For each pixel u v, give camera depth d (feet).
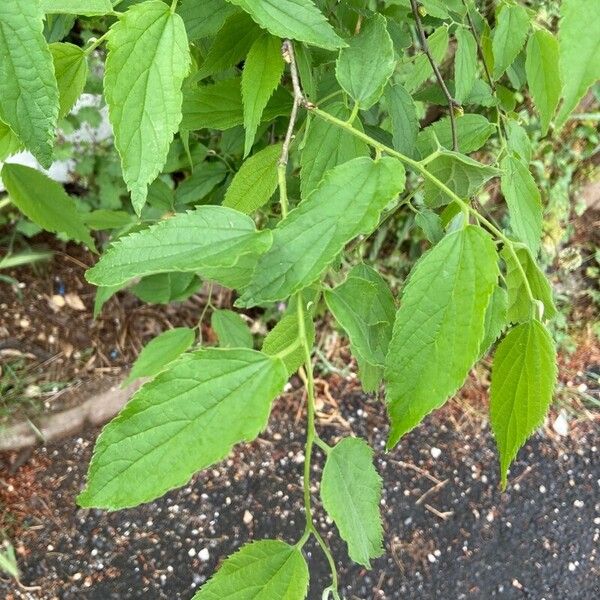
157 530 3.52
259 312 3.87
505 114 1.74
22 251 3.78
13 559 3.26
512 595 3.60
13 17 0.79
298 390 3.98
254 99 1.12
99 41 1.04
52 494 3.51
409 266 3.86
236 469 3.72
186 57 0.89
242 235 0.85
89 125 3.35
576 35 0.71
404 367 0.86
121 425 0.74
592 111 3.79
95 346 3.77
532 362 0.95
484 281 0.84
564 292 4.34
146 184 0.89
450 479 3.87
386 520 3.73
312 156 1.14
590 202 4.23
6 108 0.82
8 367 3.61
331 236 0.87
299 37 0.93
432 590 3.57
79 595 3.34
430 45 1.66
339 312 1.01
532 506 3.84
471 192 1.20
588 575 3.69
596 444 4.07
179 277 2.50
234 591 0.87
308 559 3.53
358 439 0.99
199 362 0.78
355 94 1.10
